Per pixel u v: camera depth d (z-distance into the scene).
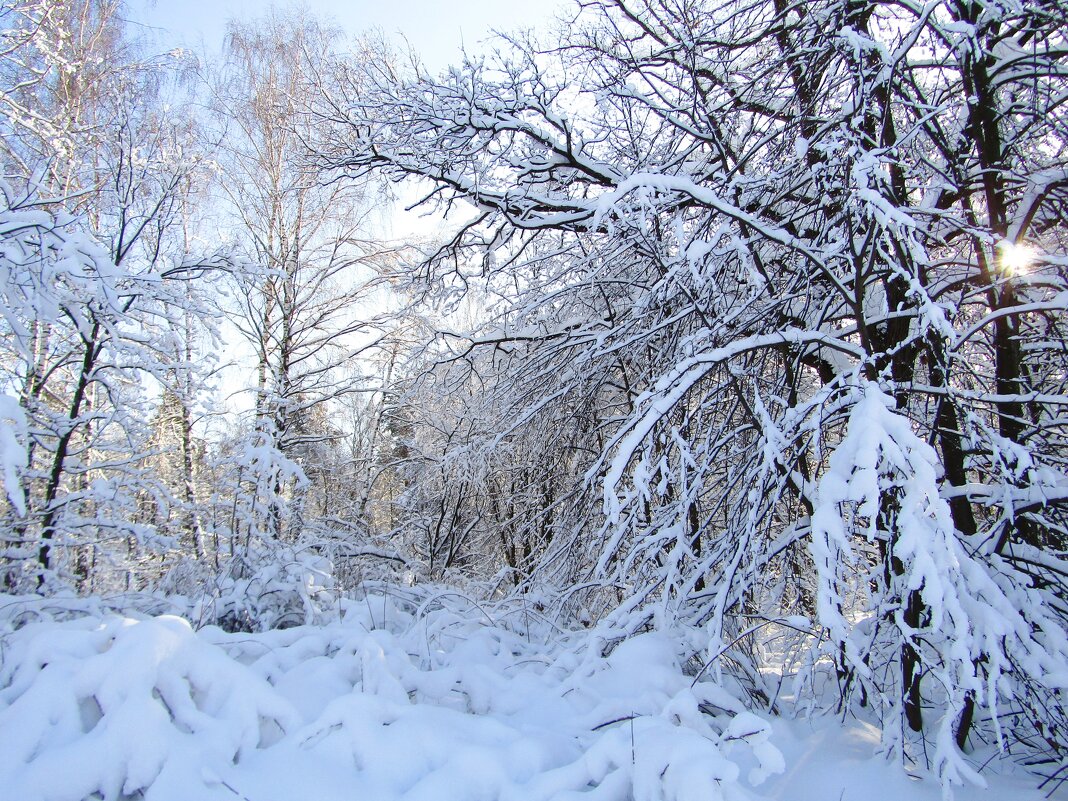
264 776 2.32
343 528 9.84
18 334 4.15
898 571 3.61
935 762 2.61
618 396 8.03
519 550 11.88
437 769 2.54
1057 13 3.72
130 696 2.36
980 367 5.39
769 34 5.75
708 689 3.42
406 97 6.48
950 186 4.68
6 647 2.96
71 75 9.30
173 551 6.07
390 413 11.63
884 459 2.93
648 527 4.84
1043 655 2.80
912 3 4.37
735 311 4.76
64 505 5.68
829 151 3.63
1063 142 4.32
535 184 7.19
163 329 6.20
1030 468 3.28
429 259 7.35
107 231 6.36
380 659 3.25
